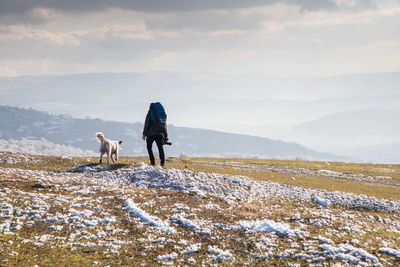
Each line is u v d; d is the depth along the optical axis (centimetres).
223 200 1788
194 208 1565
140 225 1304
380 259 1098
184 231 1291
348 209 2238
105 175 2231
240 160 6894
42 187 1709
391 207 2327
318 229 1406
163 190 1864
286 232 1305
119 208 1470
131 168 2406
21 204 1373
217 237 1245
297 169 4947
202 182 2172
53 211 1343
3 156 2784
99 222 1292
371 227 1602
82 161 2936
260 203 2002
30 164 2664
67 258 991
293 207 2036
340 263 1038
